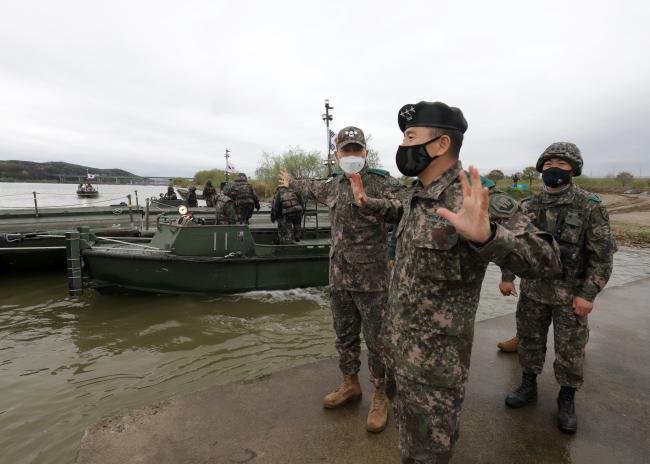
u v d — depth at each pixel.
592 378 3.27
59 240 8.41
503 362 3.53
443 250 1.46
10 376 4.36
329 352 4.99
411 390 1.58
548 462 2.30
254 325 5.89
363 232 2.64
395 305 1.67
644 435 2.54
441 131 1.55
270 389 3.07
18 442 3.25
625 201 30.66
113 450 2.38
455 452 2.37
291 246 7.55
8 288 7.72
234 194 8.94
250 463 2.27
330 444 2.43
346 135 2.60
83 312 6.39
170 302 6.83
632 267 11.65
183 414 2.74
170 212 11.73
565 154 2.56
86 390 4.07
